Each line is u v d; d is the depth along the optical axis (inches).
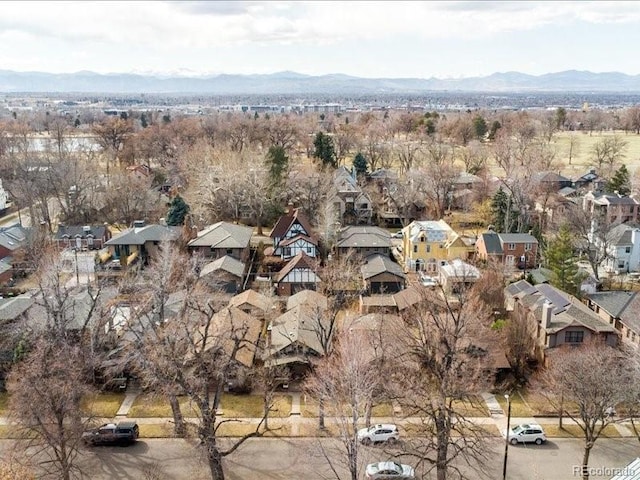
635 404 1470.2
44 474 1298.0
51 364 1381.6
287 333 1841.8
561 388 1461.6
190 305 1525.6
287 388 1761.8
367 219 3671.3
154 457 1446.9
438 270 2741.1
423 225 2901.1
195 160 3993.6
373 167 5027.1
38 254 2573.8
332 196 3422.7
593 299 2193.7
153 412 1633.9
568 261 2379.4
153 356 1418.6
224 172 3577.8
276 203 3580.2
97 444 1489.9
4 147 4965.6
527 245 2827.3
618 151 5393.7
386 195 4062.5
